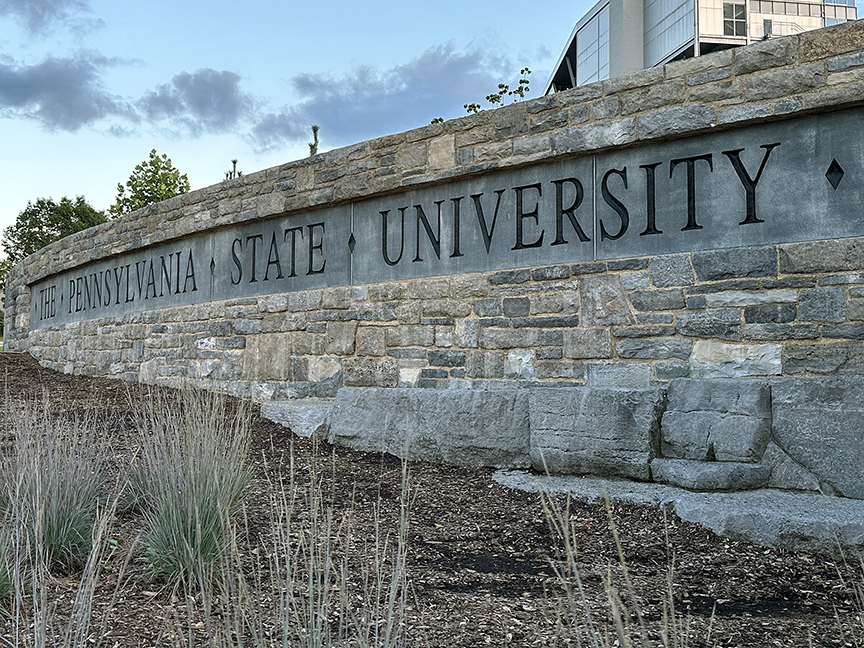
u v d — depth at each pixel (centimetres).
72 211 4278
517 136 673
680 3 2527
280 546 382
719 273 568
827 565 404
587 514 491
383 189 764
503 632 293
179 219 1008
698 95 579
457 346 708
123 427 625
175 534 334
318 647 223
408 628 295
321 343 820
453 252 721
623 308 611
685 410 536
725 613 331
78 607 248
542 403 576
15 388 938
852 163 528
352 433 668
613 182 627
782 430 510
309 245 849
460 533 453
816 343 528
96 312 1203
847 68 521
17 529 310
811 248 534
